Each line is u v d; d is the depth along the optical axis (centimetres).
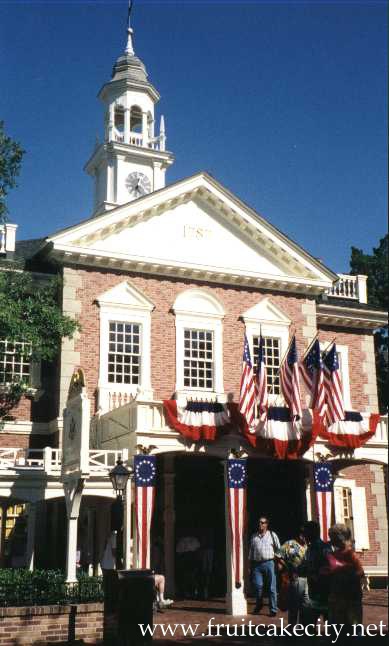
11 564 2405
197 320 2761
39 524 2470
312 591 1130
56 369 2528
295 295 2975
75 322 2258
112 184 4297
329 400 2197
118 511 1664
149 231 2755
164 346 2677
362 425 2270
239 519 1981
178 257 2773
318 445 2209
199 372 2722
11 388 2227
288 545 1339
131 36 4603
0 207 2067
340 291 3328
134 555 1870
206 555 2295
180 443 2008
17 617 1419
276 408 2158
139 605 1211
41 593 1492
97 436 2344
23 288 2238
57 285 2444
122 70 4456
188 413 2023
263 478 2662
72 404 1948
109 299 2630
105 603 1318
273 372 2845
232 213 2873
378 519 2945
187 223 2831
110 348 2600
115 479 1669
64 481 1931
